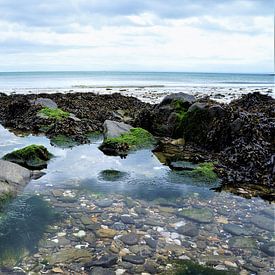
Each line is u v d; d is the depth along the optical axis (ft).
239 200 31.17
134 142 51.08
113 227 25.23
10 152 45.55
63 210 28.04
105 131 56.54
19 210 27.84
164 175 37.93
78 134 57.72
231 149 43.91
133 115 77.25
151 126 61.16
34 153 42.39
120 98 103.14
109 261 20.65
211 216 27.53
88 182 35.37
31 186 33.73
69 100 92.73
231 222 26.53
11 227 24.80
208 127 50.39
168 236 24.09
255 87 209.56
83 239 23.35
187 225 25.81
